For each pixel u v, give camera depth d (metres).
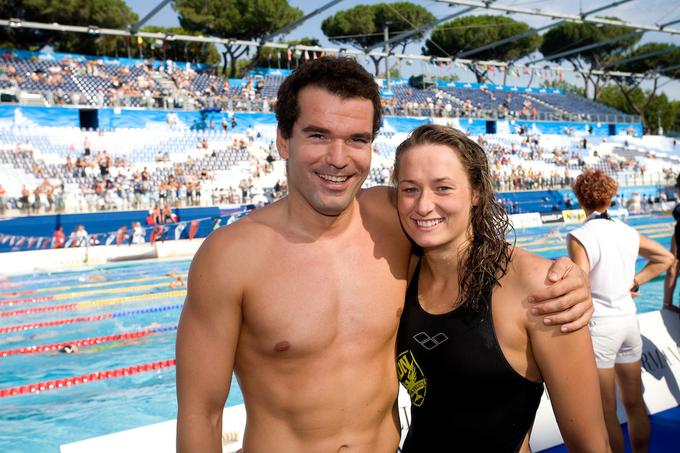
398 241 1.99
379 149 26.02
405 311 1.96
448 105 30.86
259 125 24.89
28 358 7.23
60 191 16.72
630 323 3.19
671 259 3.50
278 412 1.78
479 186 1.82
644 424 3.32
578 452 1.79
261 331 1.74
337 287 1.80
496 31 45.16
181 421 1.72
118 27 30.48
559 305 1.66
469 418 1.84
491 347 1.76
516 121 31.25
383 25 44.69
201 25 33.69
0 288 11.94
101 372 6.64
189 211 17.64
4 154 18.53
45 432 5.05
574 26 44.50
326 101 1.66
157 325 8.88
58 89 23.67
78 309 9.98
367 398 1.83
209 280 1.70
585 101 39.84
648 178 28.88
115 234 16.20
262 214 1.86
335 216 1.80
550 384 1.75
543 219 21.75
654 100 56.00
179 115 23.27
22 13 27.98
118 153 20.75
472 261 1.80
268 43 25.52
